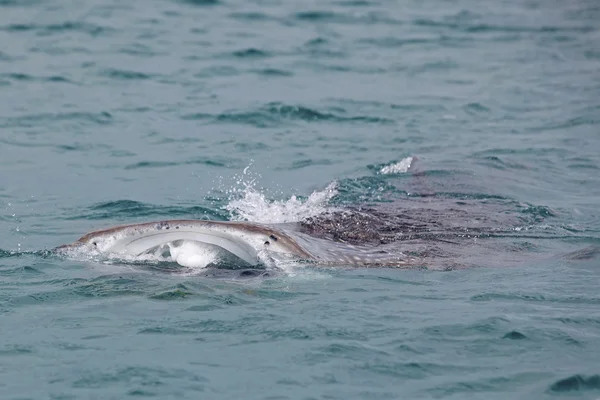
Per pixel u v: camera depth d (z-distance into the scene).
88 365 22.92
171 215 38.69
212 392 21.62
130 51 73.56
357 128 56.12
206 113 58.06
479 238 35.16
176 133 53.69
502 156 50.06
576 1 102.69
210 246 30.03
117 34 79.06
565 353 23.83
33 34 77.25
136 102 60.06
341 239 33.72
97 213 38.81
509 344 24.38
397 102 62.47
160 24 83.81
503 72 72.00
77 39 76.62
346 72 70.50
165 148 50.53
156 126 54.97
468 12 95.62
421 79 69.19
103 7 89.06
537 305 27.41
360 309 26.88
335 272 30.20
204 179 44.88
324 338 24.62
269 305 27.03
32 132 52.56
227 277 29.11
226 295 27.62
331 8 94.12
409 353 23.80
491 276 30.45
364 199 40.84
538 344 24.38
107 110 57.81
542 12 96.75
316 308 26.88
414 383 22.23
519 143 53.12
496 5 100.19
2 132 52.22
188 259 30.02
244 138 53.12
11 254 32.28
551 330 25.23
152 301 27.11
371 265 31.12
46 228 36.53
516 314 26.50
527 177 46.03
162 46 75.81
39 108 57.50
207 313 26.25
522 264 31.98
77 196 41.31
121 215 38.59
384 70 71.56
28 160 47.22
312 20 88.38
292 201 40.72
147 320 25.77
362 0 99.25
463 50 79.38
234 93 63.03
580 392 21.78
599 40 83.75
